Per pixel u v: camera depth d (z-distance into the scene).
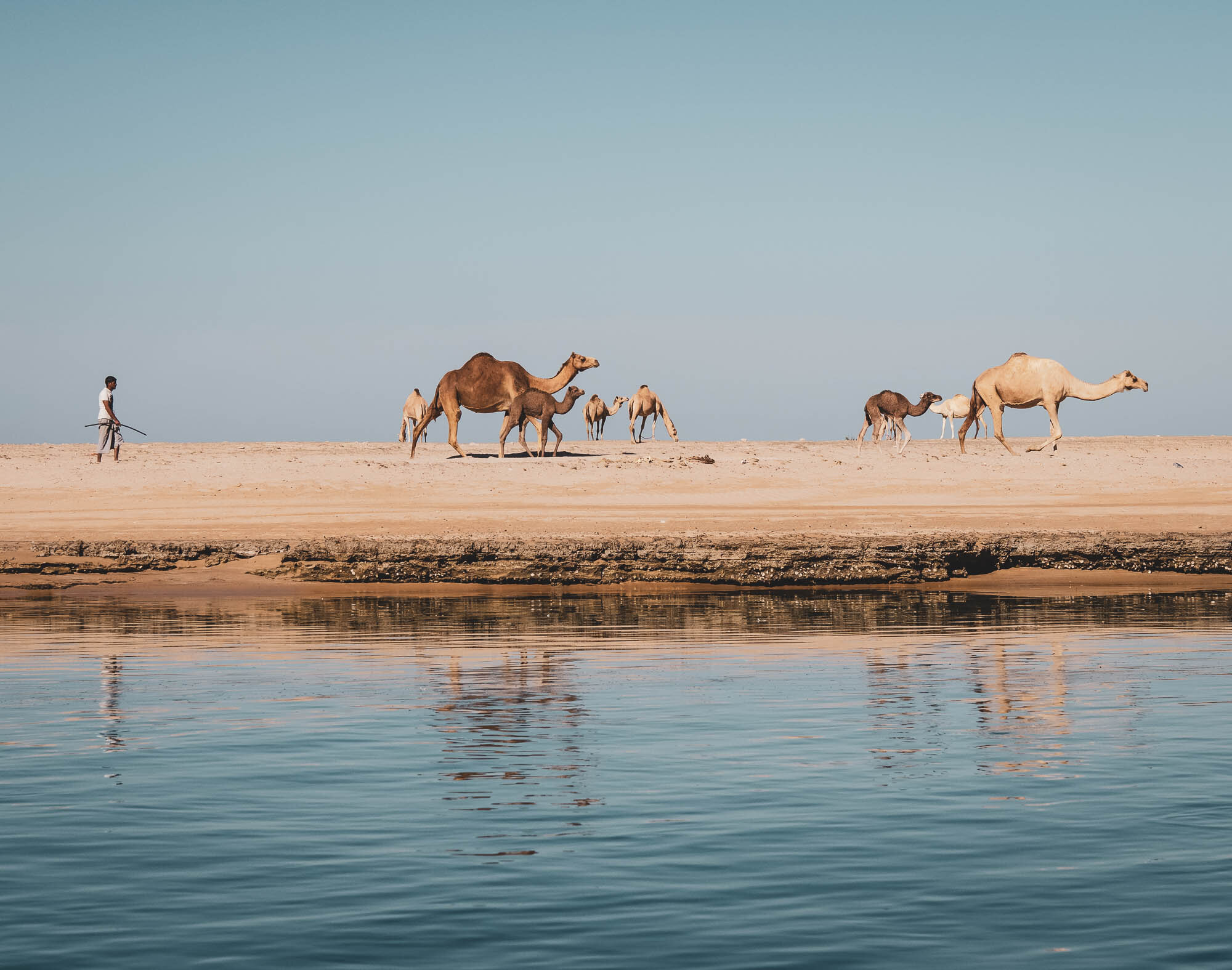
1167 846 11.67
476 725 17.56
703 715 18.36
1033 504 52.34
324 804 13.29
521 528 45.72
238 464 55.91
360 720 17.98
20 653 25.12
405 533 44.62
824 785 14.08
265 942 9.36
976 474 58.91
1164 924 9.66
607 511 49.47
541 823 12.57
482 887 10.62
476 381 61.38
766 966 8.88
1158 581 42.25
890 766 15.05
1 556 41.16
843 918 9.82
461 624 30.56
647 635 28.23
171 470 54.56
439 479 54.88
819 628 29.66
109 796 13.66
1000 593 39.16
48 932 9.59
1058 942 9.30
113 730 17.28
